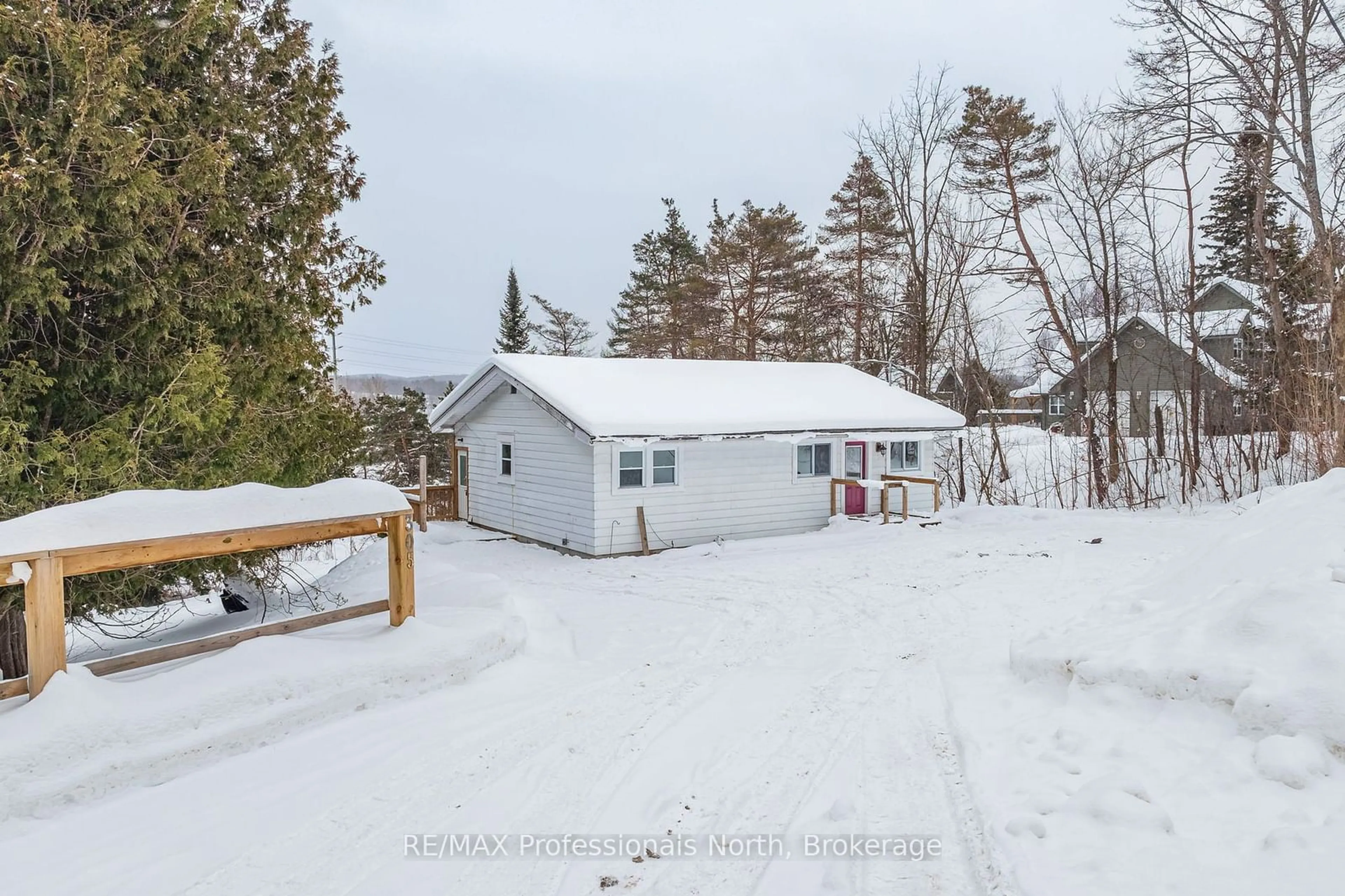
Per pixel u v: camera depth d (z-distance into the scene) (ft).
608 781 14.51
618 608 30.94
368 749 16.19
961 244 81.87
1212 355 91.30
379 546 43.34
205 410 23.70
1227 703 12.48
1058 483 69.31
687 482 48.26
